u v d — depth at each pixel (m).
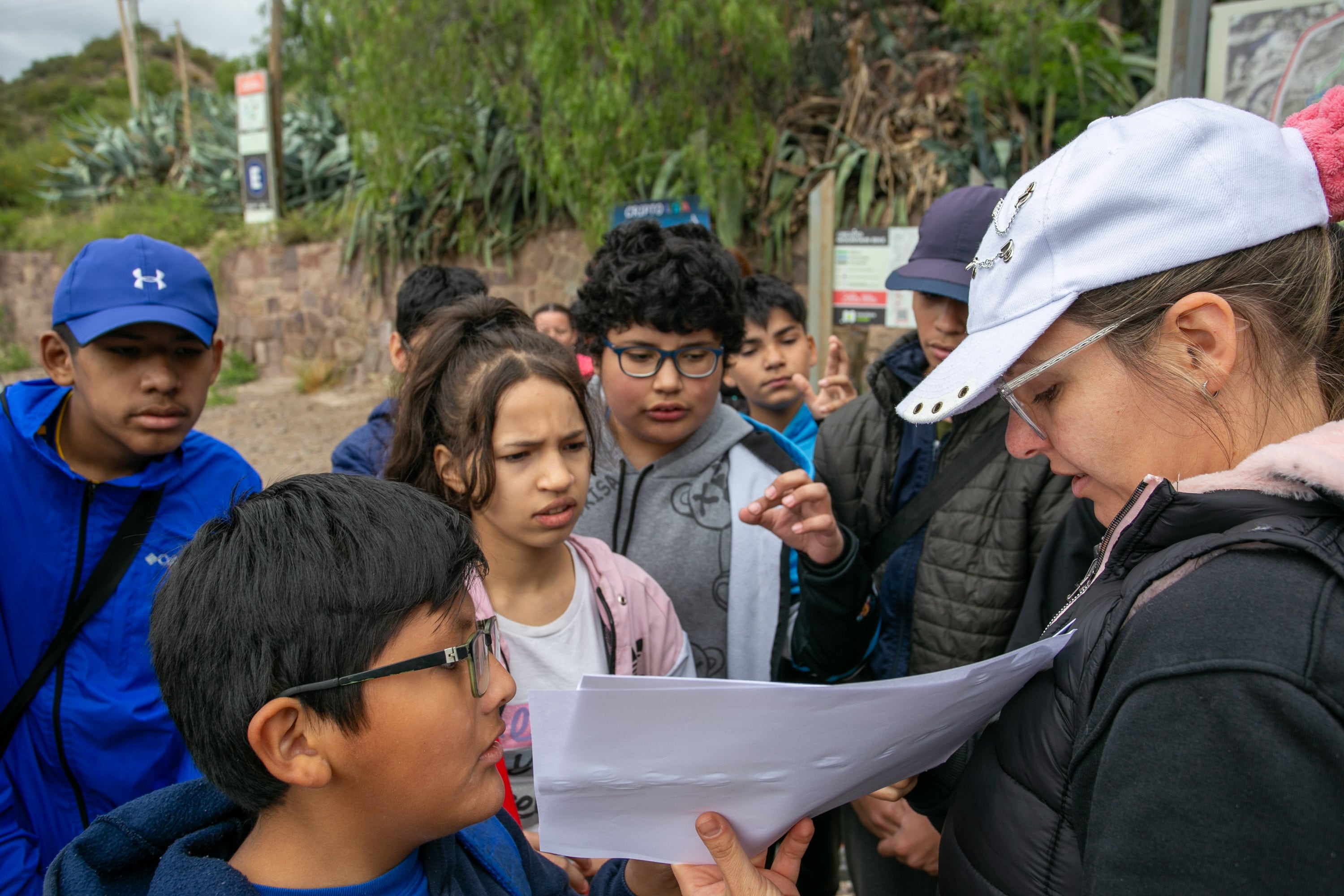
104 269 1.48
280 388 9.80
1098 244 0.72
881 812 1.55
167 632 0.75
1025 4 5.80
